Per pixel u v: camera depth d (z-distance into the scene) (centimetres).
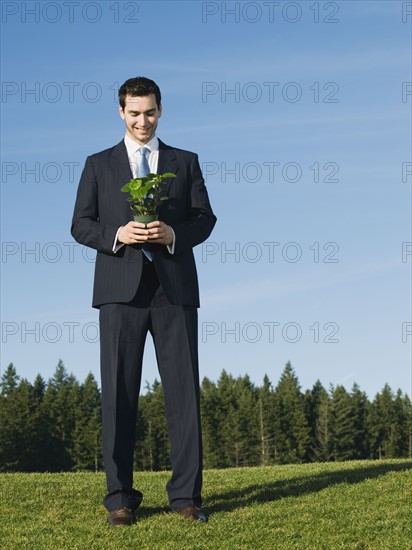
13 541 550
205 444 5900
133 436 593
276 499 676
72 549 521
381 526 570
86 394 5991
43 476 1002
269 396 6225
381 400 6538
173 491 593
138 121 593
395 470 825
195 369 596
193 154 623
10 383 6456
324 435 6047
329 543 527
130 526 567
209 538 540
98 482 874
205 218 605
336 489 704
